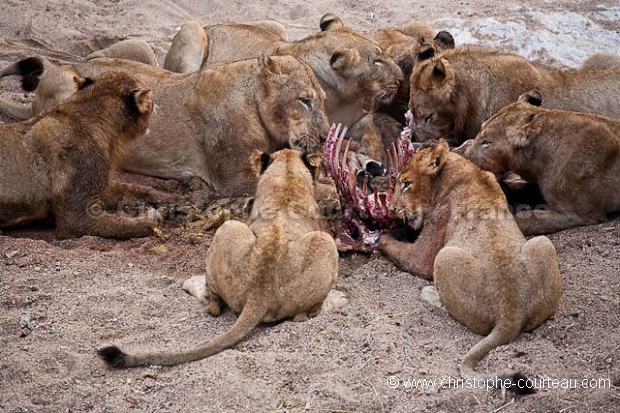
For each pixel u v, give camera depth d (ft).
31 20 59.57
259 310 28.45
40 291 31.58
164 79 41.16
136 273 33.06
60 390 26.61
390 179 36.37
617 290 31.14
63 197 36.04
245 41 46.57
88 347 28.60
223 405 25.79
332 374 26.91
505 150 36.04
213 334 29.19
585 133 35.19
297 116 38.81
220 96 39.60
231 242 29.19
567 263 33.01
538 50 57.52
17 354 27.96
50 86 42.14
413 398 25.98
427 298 30.83
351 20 61.67
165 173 41.24
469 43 57.88
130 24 60.95
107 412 25.66
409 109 42.04
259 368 27.09
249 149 39.40
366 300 31.09
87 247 35.55
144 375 27.09
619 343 28.32
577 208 35.55
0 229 36.52
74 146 36.14
